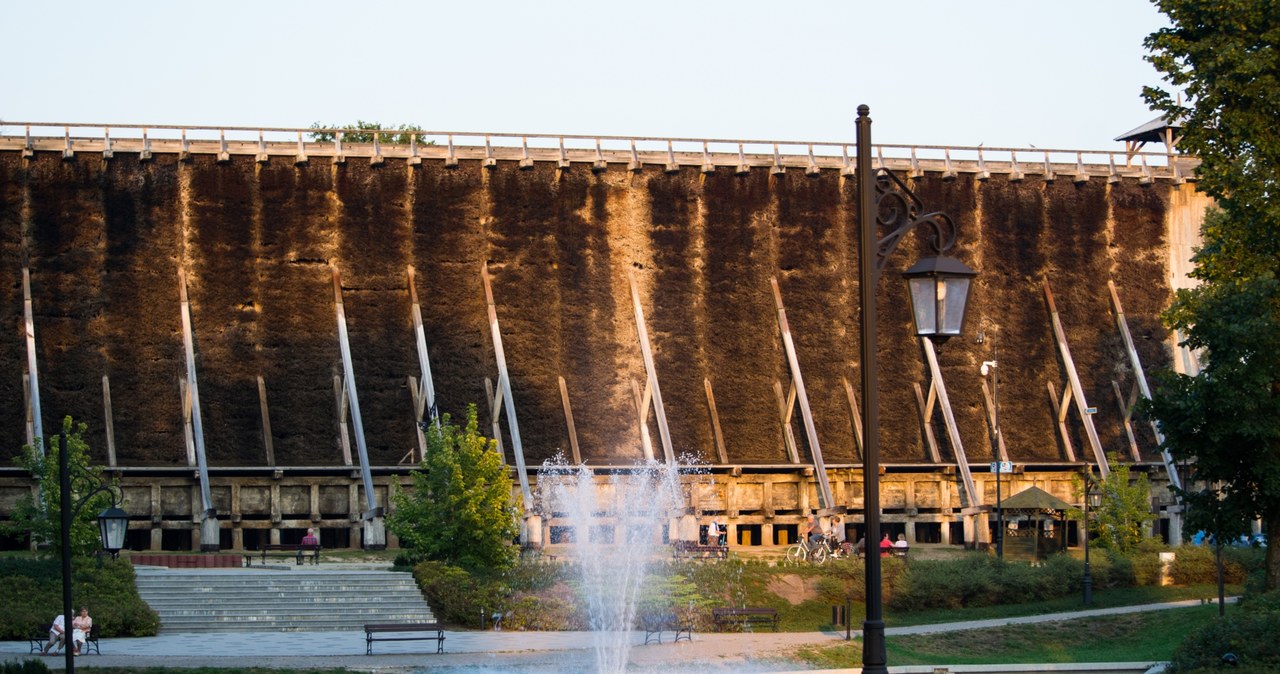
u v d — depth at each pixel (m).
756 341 85.44
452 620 49.75
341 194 81.75
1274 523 43.41
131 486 72.06
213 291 79.19
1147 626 50.56
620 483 77.50
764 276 86.31
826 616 54.34
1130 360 91.12
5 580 46.34
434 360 81.12
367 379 79.94
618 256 84.81
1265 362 42.59
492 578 53.34
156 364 77.62
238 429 77.31
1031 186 91.69
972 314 89.38
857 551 65.56
